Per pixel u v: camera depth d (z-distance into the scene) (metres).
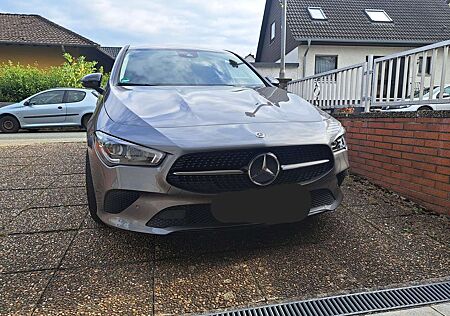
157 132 2.15
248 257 2.31
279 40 18.48
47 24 19.30
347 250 2.40
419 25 16.27
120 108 2.50
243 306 1.84
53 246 2.44
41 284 1.99
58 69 14.59
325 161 2.36
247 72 3.71
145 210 2.11
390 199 3.37
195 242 2.51
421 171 3.15
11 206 3.21
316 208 2.37
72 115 10.67
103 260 2.26
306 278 2.07
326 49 15.60
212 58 3.76
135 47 3.77
